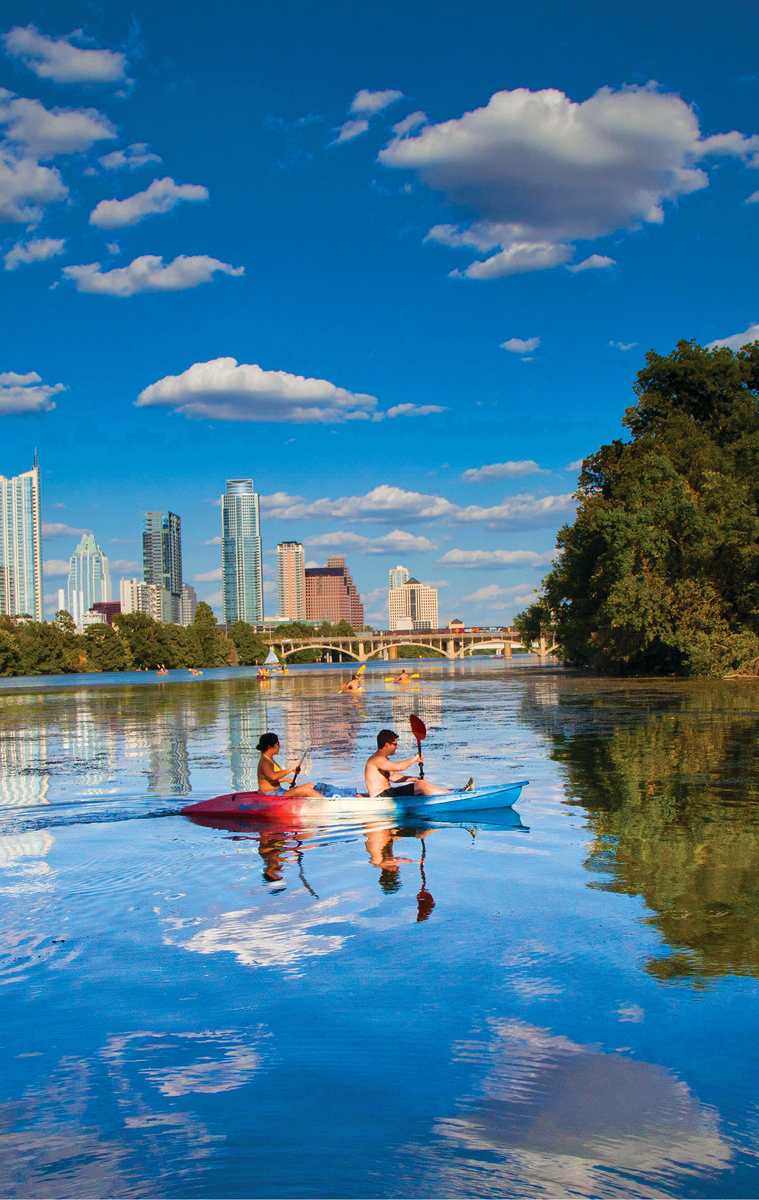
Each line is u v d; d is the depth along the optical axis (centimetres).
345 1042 439
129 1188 323
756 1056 420
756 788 1241
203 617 19325
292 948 586
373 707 3866
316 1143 351
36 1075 413
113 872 826
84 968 554
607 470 6406
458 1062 418
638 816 1048
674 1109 373
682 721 2403
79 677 13538
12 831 1068
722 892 704
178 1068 417
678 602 4966
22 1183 326
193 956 575
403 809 1119
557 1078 400
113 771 1719
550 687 5075
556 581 7481
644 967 537
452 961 553
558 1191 318
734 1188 318
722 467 5366
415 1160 338
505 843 920
